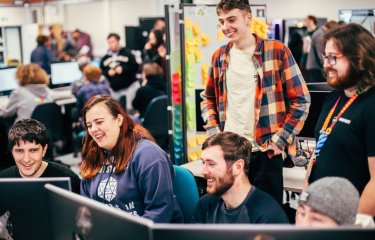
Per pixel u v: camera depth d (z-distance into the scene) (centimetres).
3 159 503
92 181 226
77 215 143
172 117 364
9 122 606
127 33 926
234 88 269
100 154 225
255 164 268
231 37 259
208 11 365
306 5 935
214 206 200
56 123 593
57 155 696
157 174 214
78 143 647
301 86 259
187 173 247
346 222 139
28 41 1161
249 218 186
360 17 620
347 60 188
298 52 732
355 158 196
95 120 215
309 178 210
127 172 218
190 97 362
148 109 558
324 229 114
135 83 769
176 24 355
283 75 260
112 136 217
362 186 197
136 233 126
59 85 816
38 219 163
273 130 263
